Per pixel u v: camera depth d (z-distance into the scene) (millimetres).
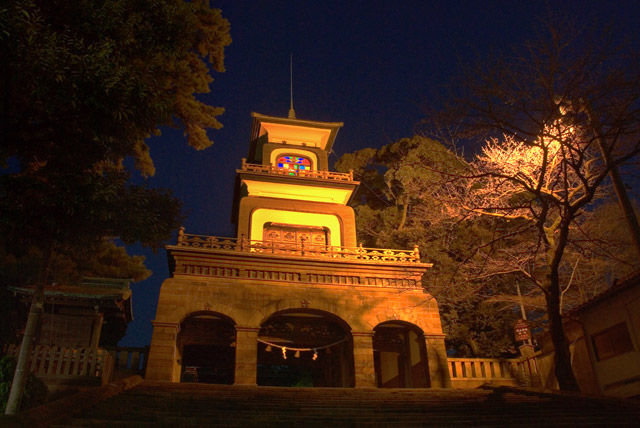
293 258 22969
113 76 10625
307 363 27922
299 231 27719
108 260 29062
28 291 19328
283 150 31531
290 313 22578
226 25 24984
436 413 13047
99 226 12266
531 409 13523
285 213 27953
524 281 27969
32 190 11055
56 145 12102
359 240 36094
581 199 14484
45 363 17078
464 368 23469
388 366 28203
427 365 22156
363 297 22953
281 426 10766
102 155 12961
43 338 19219
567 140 14547
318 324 23938
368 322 22406
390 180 36219
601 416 12453
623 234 23953
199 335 22891
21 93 11023
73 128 11852
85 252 13125
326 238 27875
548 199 15062
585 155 16797
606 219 23609
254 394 15273
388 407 13695
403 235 31875
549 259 18234
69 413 9922
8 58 10055
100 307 20344
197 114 24875
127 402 12430
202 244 22969
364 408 13398
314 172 29641
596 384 19297
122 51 12414
